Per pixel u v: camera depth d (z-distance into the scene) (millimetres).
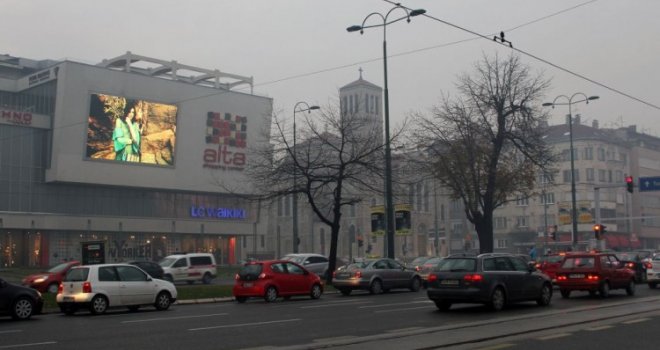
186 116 78938
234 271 60188
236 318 18188
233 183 82312
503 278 19547
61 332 15406
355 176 37500
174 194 80500
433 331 14656
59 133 69250
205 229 82500
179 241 81500
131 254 76750
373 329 15359
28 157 70312
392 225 32188
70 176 70000
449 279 19312
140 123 74875
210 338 14016
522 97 38062
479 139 38812
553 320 16547
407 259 87188
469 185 38719
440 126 39219
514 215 96438
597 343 12703
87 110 70938
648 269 29359
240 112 83438
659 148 109062
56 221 70312
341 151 33562
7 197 68375
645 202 102000
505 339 13383
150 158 75875
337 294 28781
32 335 14883
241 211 86250
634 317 17047
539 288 20750
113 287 20516
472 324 15812
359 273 28078
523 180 38938
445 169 38500
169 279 38438
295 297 27500
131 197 77188
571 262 24531
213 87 81750
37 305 19047
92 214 73875
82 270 20500
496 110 38094
